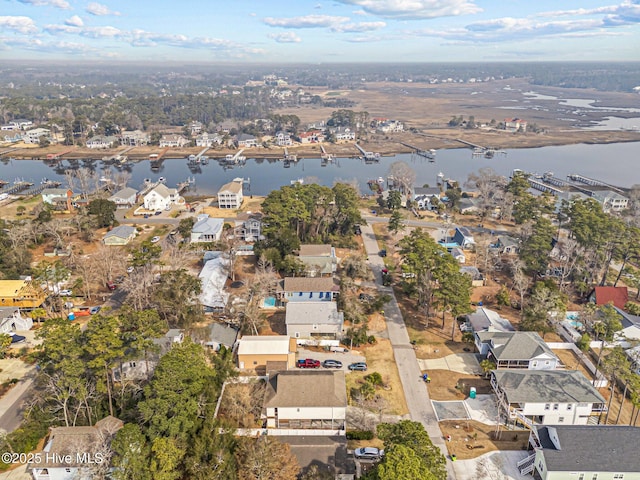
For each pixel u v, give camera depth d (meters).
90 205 123.06
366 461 51.75
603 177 195.12
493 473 50.31
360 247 113.75
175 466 44.78
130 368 62.84
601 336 75.62
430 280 82.44
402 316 83.31
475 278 94.75
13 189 164.00
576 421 58.12
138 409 50.53
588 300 88.94
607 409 57.94
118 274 94.44
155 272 94.88
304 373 58.75
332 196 118.75
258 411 57.91
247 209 143.38
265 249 98.31
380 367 68.94
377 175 197.50
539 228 101.50
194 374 51.91
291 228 110.62
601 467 47.03
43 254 106.62
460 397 62.72
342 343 74.88
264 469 44.41
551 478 47.12
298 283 85.81
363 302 85.19
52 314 80.75
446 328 79.75
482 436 55.88
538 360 65.94
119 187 168.25
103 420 50.34
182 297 76.44
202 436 47.44
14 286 81.38
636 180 189.88
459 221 134.50
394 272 100.00
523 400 57.06
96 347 51.44
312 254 98.06
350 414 59.03
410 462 41.09
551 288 87.19
